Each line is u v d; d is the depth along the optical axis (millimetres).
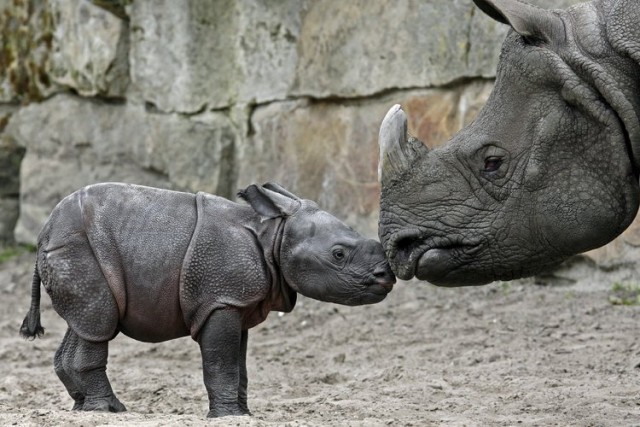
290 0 20266
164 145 21938
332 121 19750
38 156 23969
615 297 16453
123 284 11000
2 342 16938
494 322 16172
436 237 10570
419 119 18500
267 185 11516
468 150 10531
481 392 12688
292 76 20266
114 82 22594
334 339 16266
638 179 10320
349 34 19359
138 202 11156
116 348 16469
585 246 10477
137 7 22141
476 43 17594
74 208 11148
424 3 18312
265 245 11055
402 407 11906
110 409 11180
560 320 15844
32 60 24062
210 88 21422
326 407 12031
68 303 11047
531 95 10375
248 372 14641
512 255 10570
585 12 10500
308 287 11031
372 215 19062
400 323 16734
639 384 12531
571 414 11297
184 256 10922
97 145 23062
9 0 24375
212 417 10750
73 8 23109
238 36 21031
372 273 10961
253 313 11164
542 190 10367
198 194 11273
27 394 13492
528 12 10359
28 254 23359
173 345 16469
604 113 10078
